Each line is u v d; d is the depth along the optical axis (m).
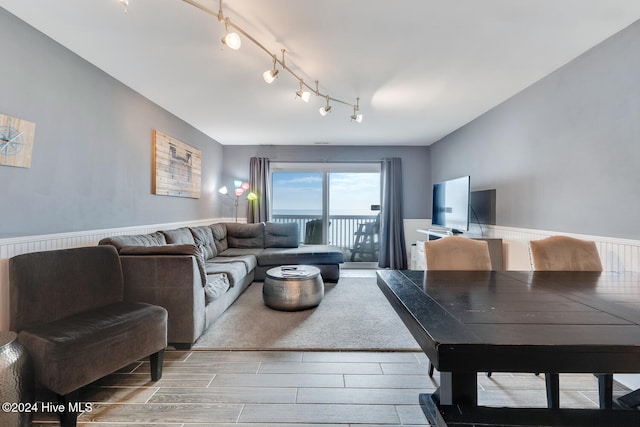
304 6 1.74
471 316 1.08
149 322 1.79
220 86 2.89
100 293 1.95
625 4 1.72
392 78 2.71
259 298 3.48
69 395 1.43
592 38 2.08
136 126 3.03
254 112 3.67
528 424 0.97
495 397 1.71
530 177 2.87
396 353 2.21
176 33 2.02
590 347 0.85
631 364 0.85
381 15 1.82
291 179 5.77
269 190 5.51
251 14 1.82
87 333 1.53
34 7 1.76
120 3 1.70
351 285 4.11
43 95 2.03
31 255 1.68
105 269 2.00
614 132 2.04
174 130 3.78
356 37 2.06
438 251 2.03
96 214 2.51
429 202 5.58
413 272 1.85
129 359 1.67
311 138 5.06
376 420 1.52
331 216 5.81
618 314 1.10
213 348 2.26
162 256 2.22
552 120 2.59
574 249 2.04
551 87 2.60
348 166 5.64
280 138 5.07
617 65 2.02
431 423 1.47
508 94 3.09
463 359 0.86
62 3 1.72
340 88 2.93
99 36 2.06
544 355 0.86
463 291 1.42
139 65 2.47
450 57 2.34
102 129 2.57
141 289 2.20
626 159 1.97
